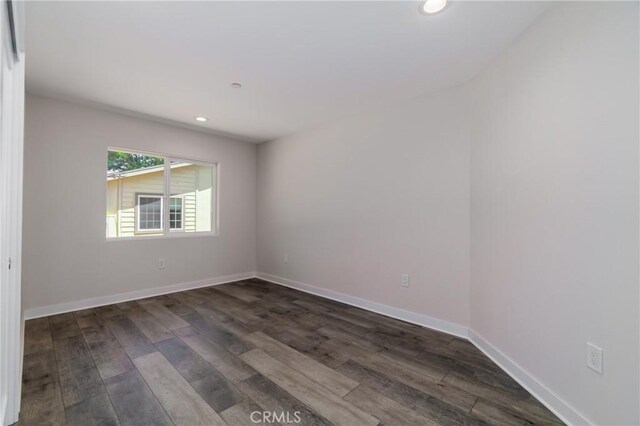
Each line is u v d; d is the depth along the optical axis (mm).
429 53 2084
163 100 2965
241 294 3805
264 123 3695
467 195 2494
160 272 3750
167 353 2166
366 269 3250
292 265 4188
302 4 1601
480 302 2299
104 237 3287
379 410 1561
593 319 1350
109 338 2412
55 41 1945
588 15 1379
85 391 1695
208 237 4230
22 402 1587
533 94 1737
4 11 1058
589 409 1359
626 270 1212
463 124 2525
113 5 1606
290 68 2311
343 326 2734
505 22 1739
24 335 2445
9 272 1429
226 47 2023
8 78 1359
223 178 4395
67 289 3047
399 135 2973
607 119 1289
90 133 3178
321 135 3785
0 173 1197
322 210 3768
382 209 3109
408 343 2377
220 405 1588
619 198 1241
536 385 1682
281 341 2398
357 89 2676
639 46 1167
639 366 1162
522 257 1822
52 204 2957
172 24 1776
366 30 1829
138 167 3693
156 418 1484
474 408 1580
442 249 2643
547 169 1625
